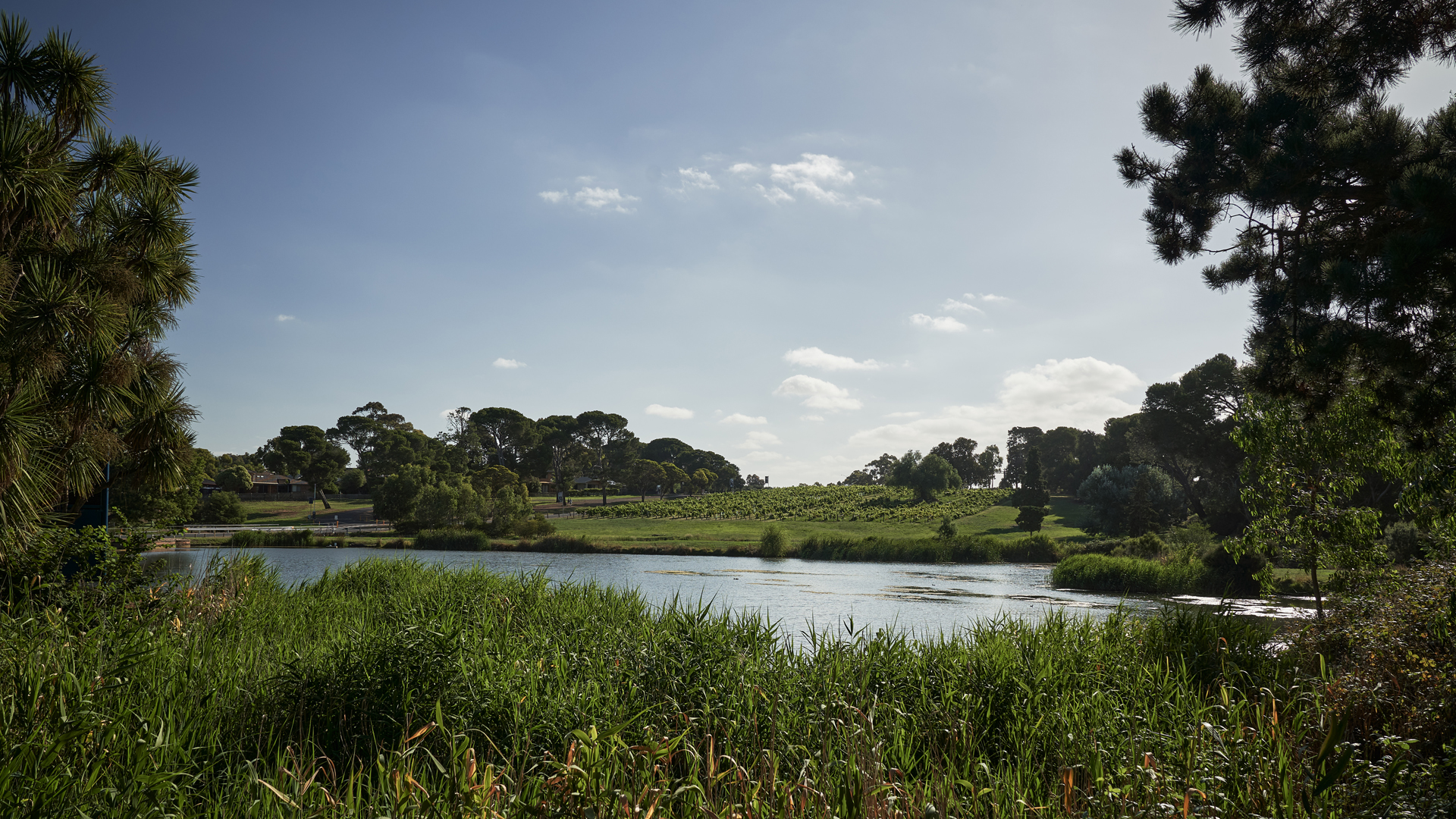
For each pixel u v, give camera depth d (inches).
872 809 162.9
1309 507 446.0
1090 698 267.6
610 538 2519.7
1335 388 325.7
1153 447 2524.6
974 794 184.4
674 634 307.1
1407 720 219.6
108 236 424.8
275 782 177.8
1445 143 269.9
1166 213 361.7
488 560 1835.6
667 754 172.1
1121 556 1736.0
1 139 341.1
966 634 392.8
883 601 1021.8
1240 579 1204.5
